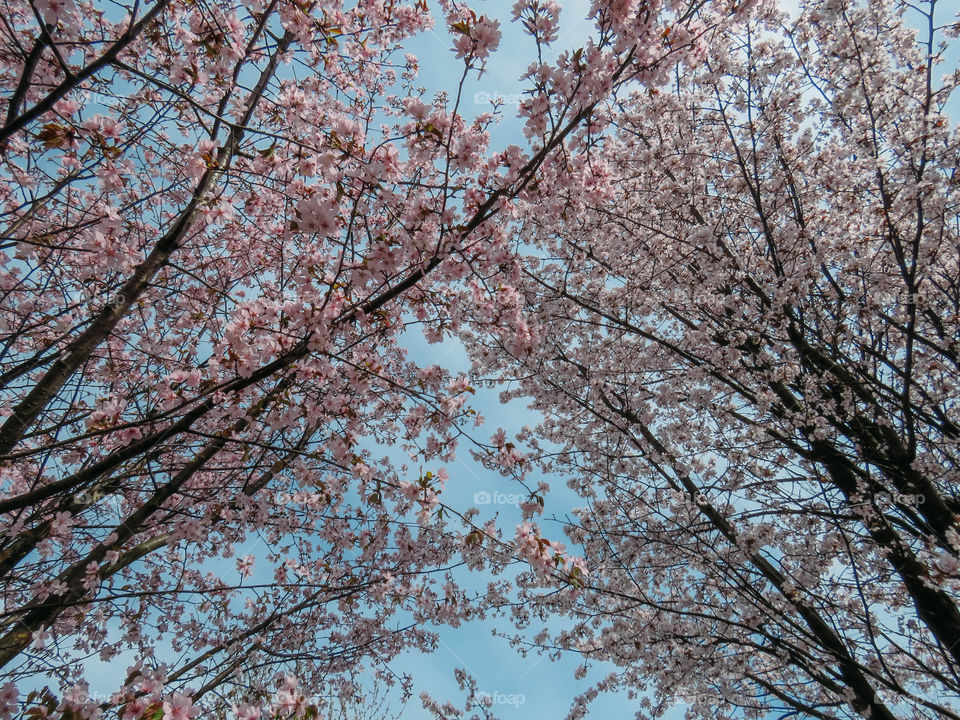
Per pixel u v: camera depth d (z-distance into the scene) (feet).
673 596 22.47
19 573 14.49
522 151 12.53
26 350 15.96
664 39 11.45
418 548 20.88
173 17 11.75
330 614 22.30
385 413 17.11
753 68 19.11
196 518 16.70
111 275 15.66
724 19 14.44
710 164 21.85
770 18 19.62
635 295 23.48
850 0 17.20
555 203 13.39
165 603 19.08
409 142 11.64
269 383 16.11
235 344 11.52
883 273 18.60
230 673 17.52
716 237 20.66
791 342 20.44
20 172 14.62
